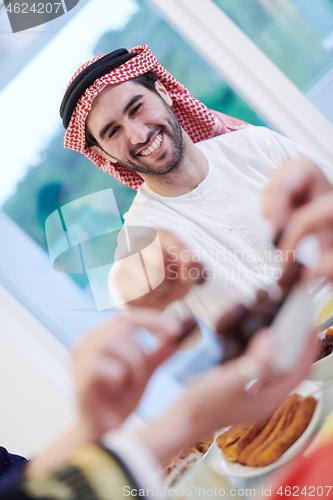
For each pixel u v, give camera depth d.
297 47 1.55
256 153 0.85
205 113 1.05
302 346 0.16
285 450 0.27
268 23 1.52
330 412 0.29
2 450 0.43
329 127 1.53
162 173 0.83
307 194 0.21
